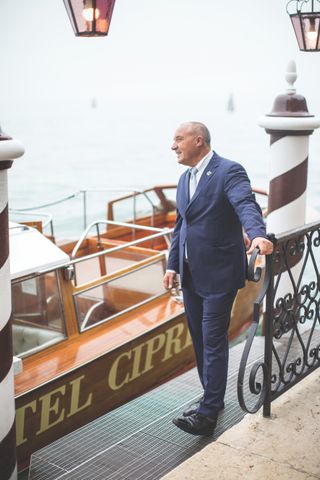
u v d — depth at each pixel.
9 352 3.40
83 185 41.41
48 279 5.29
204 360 3.92
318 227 4.00
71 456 4.00
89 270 7.68
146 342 5.75
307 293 4.03
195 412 4.00
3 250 3.26
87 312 5.67
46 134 75.00
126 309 6.03
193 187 3.83
